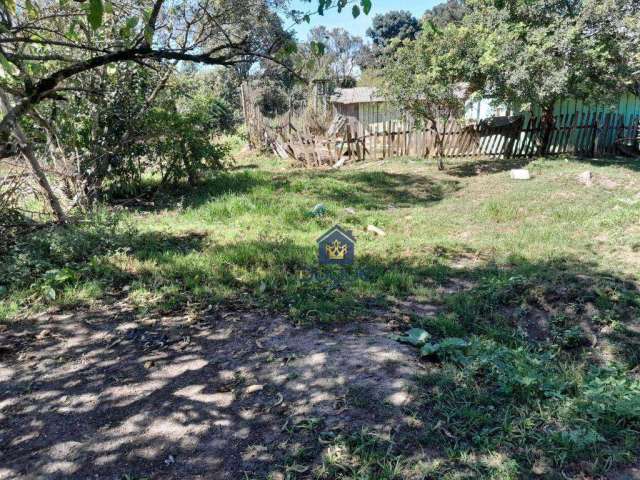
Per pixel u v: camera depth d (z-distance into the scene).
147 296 4.75
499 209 8.33
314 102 17.58
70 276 4.98
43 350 3.83
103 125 8.83
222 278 5.17
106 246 6.07
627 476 2.49
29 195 7.39
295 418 2.97
